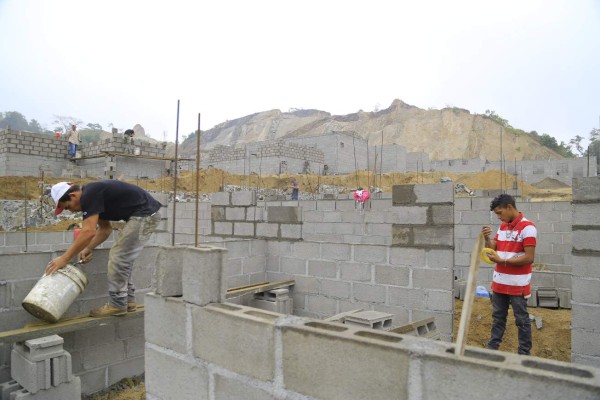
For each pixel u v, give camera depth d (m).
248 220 7.20
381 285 5.46
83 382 4.45
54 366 3.73
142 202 4.08
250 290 5.66
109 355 4.67
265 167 28.23
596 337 4.19
